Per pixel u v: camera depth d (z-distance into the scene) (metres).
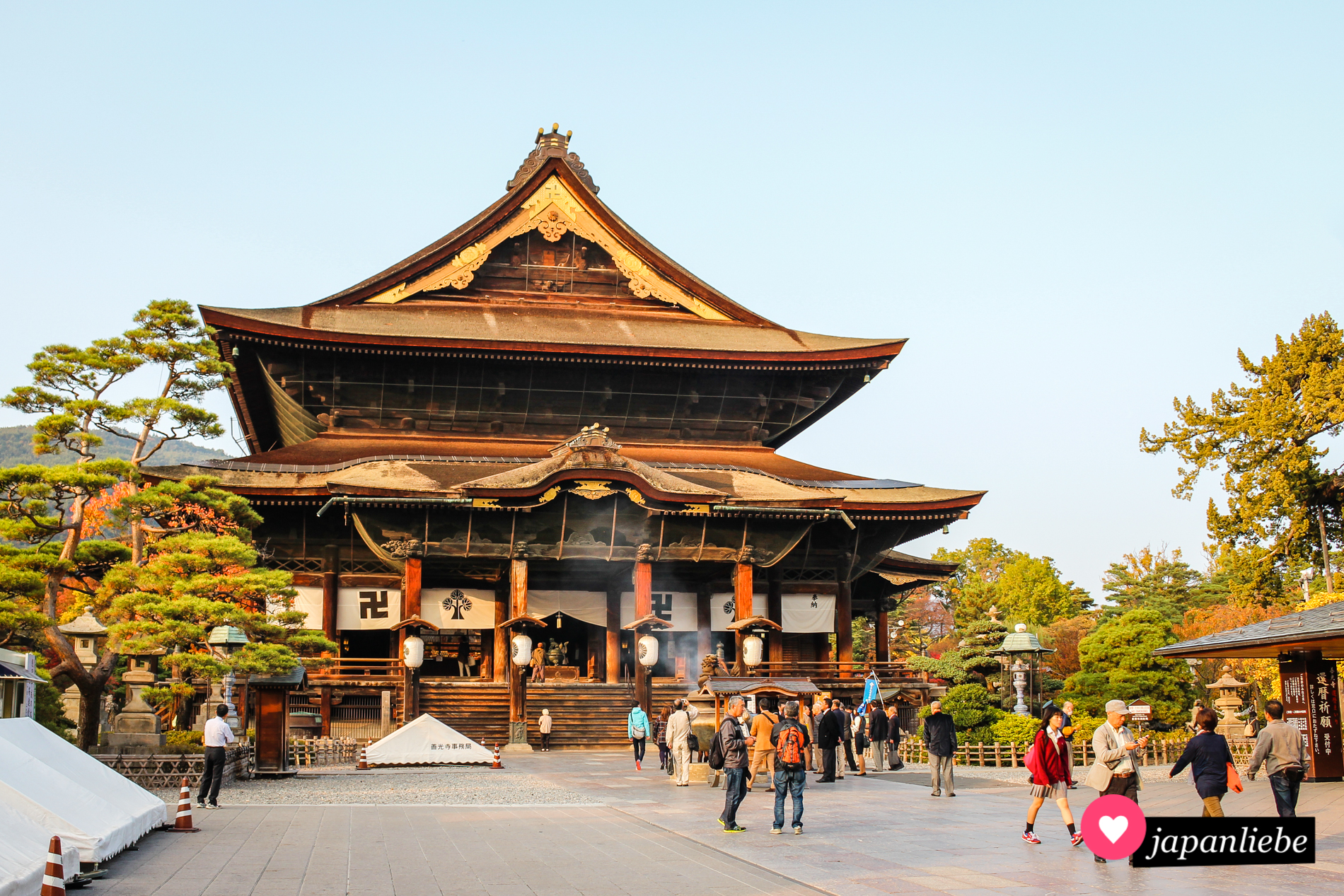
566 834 21.31
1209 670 66.88
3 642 34.03
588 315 76.06
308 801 28.03
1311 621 29.06
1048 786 19.41
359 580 60.72
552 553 57.44
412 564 55.97
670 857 18.22
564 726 52.94
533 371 69.75
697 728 36.19
